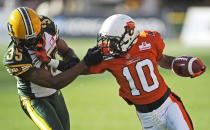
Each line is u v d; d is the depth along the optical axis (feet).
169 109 57.26
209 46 209.56
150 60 58.08
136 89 57.67
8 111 101.45
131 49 57.77
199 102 107.76
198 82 132.36
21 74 59.11
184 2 262.47
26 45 58.85
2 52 190.70
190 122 57.36
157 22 218.79
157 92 57.36
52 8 248.32
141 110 58.23
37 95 63.62
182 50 193.98
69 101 109.91
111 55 57.16
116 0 254.06
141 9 249.14
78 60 64.95
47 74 59.11
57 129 60.49
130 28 56.95
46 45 62.85
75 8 259.80
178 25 218.59
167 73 146.30
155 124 58.08
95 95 116.26
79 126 88.94
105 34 56.49
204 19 215.72
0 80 136.77
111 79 138.00
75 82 133.49
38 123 61.05
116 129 86.74
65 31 227.20
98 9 257.96
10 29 58.44
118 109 102.32
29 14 58.13
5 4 231.30
